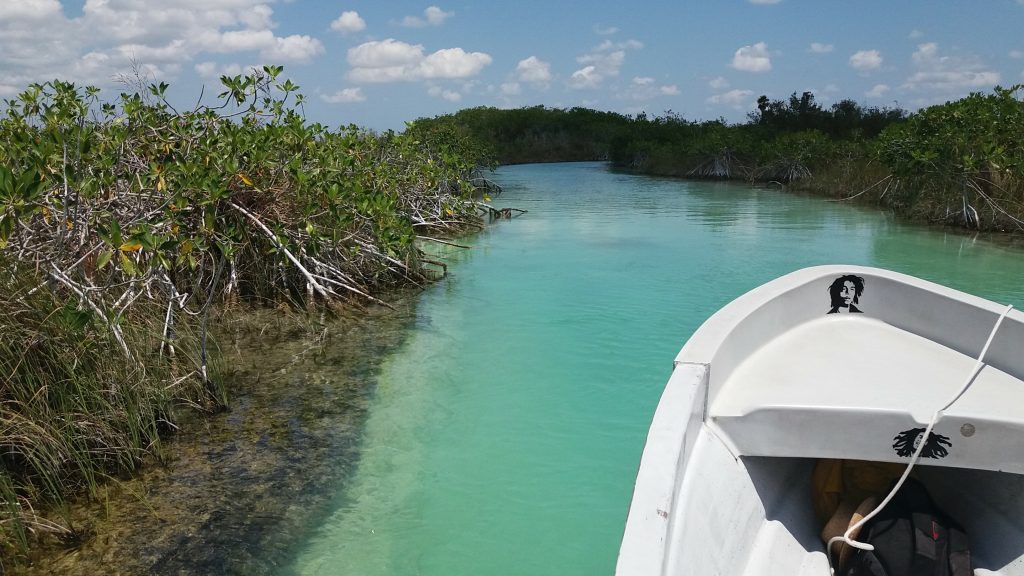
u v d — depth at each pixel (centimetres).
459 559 352
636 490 231
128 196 665
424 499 404
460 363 612
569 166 4341
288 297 764
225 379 567
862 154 2316
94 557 340
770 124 3603
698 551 254
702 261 1050
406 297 840
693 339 358
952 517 347
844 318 475
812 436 317
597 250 1155
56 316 421
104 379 433
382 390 554
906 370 377
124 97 805
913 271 978
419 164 1401
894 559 301
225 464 435
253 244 775
